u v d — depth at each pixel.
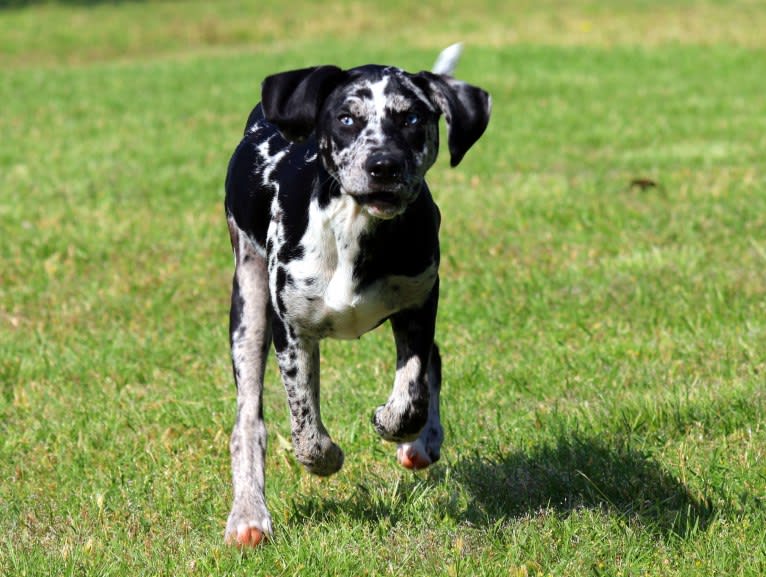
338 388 10.68
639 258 14.11
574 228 15.84
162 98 31.16
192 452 9.41
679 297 12.73
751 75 31.77
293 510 8.22
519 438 9.30
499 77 32.81
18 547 7.73
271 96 7.18
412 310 7.61
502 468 8.73
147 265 14.94
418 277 7.42
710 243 14.79
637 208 16.69
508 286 13.41
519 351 11.48
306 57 39.44
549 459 8.83
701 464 8.67
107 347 12.05
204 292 13.82
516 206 17.11
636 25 43.72
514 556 7.36
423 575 7.16
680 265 13.77
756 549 7.34
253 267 8.45
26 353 12.02
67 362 11.66
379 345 11.74
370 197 6.88
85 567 7.36
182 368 11.49
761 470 8.53
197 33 48.97
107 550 7.65
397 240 7.29
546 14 47.91
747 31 40.84
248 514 7.62
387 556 7.44
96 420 10.16
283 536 7.64
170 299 13.59
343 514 8.04
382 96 7.00
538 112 27.02
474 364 11.02
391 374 10.91
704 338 11.42
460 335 12.02
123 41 47.97
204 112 28.64
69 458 9.38
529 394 10.34
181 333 12.41
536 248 15.01
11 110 29.17
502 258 14.63
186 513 8.30
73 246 15.76
